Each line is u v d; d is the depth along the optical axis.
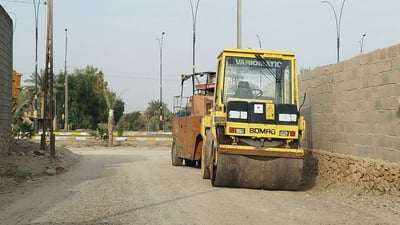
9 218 10.23
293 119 14.60
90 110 80.25
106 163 25.11
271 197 13.23
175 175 18.73
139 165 23.80
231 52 15.62
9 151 23.88
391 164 12.67
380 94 13.34
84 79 79.19
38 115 42.41
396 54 12.56
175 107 25.48
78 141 45.47
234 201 12.38
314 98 18.61
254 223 9.71
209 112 17.66
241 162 14.38
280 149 14.48
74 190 14.52
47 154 25.25
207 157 16.48
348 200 12.73
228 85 15.46
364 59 14.34
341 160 15.68
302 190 15.00
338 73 16.25
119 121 78.88
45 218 10.20
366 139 14.15
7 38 23.16
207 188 14.76
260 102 14.80
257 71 15.59
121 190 14.37
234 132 14.46
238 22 23.50
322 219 10.22
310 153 18.92
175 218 10.19
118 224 9.62
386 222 9.99
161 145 43.81
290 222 9.84
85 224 9.62
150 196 13.14
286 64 15.66
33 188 15.20
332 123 16.77
